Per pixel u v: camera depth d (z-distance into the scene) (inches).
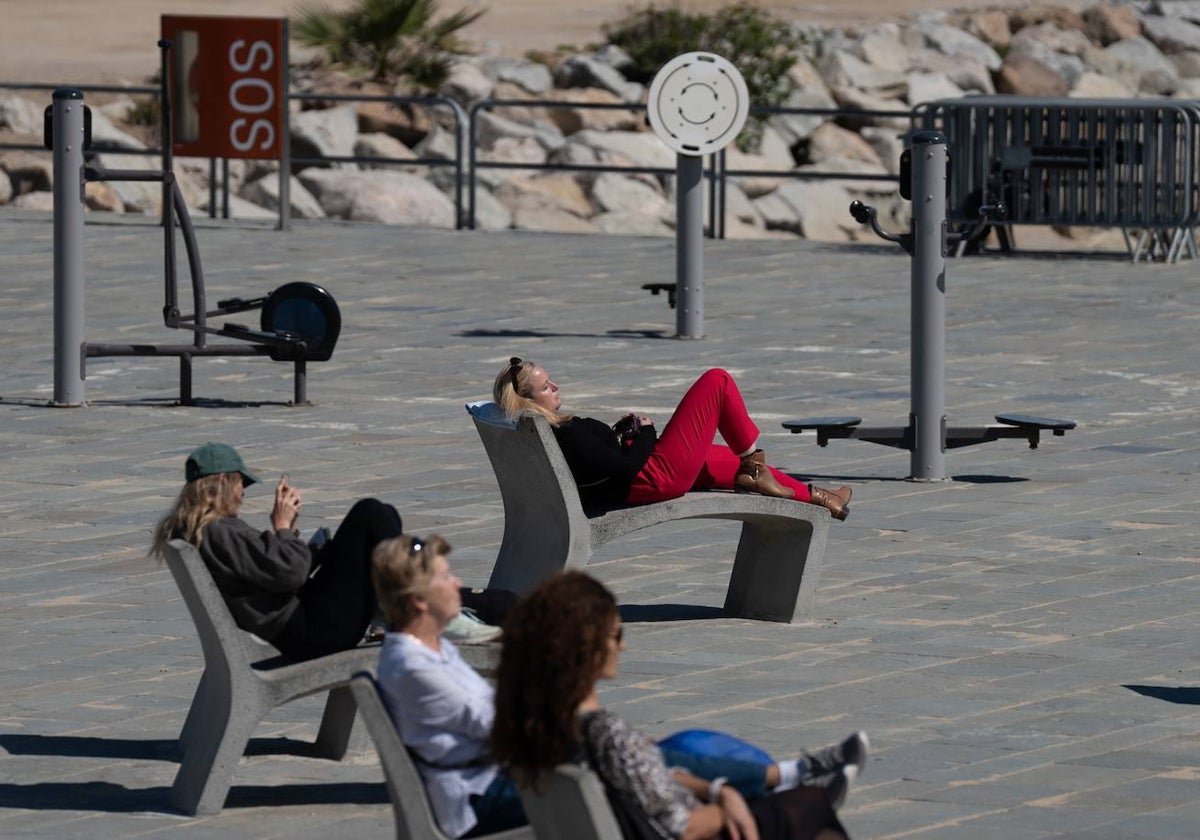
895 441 1357.0
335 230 2928.2
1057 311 2166.6
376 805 741.3
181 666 938.7
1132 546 1154.0
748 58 4766.2
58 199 1648.6
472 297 2276.1
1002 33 5757.9
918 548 1157.7
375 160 2977.4
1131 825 686.5
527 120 4367.6
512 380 972.6
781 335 2015.3
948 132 2753.4
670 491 966.4
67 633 997.2
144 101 4311.0
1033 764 761.6
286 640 757.3
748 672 907.4
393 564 638.5
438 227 3014.3
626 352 1910.7
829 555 1142.3
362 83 4397.1
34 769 784.3
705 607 1037.8
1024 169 2711.6
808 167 4680.1
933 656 929.5
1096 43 5861.2
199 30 2849.4
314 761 799.7
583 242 2817.4
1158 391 1695.4
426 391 1716.3
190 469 761.0
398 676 630.5
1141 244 2674.7
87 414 1624.0
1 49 4867.1
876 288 2359.7
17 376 1801.2
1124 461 1412.4
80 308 1659.7
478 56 4785.9
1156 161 2655.0
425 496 1305.4
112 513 1275.8
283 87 2859.3
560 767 539.2
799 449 1469.0
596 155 4220.0
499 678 548.4
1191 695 858.8
